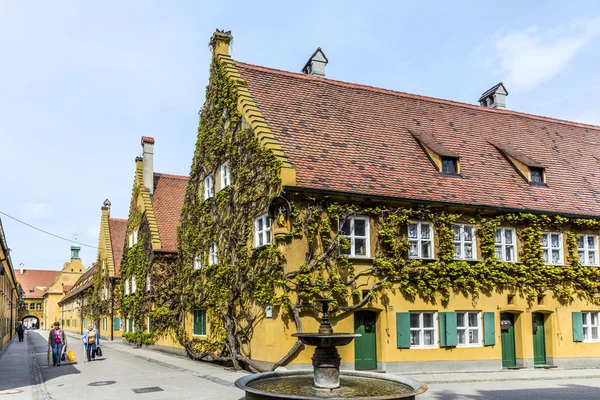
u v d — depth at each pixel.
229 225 22.00
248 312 20.06
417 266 19.89
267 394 9.73
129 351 31.25
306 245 18.34
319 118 22.58
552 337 22.20
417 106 26.41
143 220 34.88
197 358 24.30
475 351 20.73
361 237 19.45
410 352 19.56
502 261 21.70
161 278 31.69
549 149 27.36
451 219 20.81
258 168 19.97
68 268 107.75
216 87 24.34
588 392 15.59
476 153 24.75
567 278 22.89
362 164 20.94
